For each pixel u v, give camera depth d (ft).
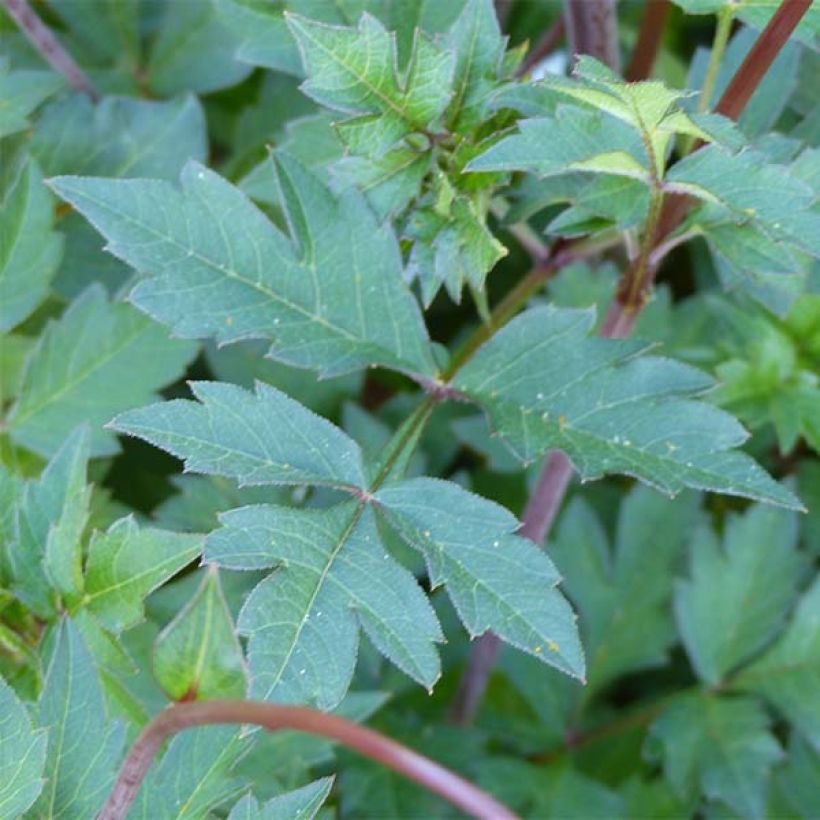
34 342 2.33
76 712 1.82
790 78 2.11
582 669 1.87
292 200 1.99
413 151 1.99
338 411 2.43
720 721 2.45
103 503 2.33
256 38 2.17
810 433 2.36
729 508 2.58
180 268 1.97
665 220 1.98
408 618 1.87
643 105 1.87
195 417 1.90
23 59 2.49
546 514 2.26
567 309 1.99
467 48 1.99
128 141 2.36
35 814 1.81
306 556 1.88
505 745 2.53
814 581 2.48
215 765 1.83
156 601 2.25
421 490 1.93
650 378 1.97
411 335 2.00
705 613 2.48
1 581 1.94
